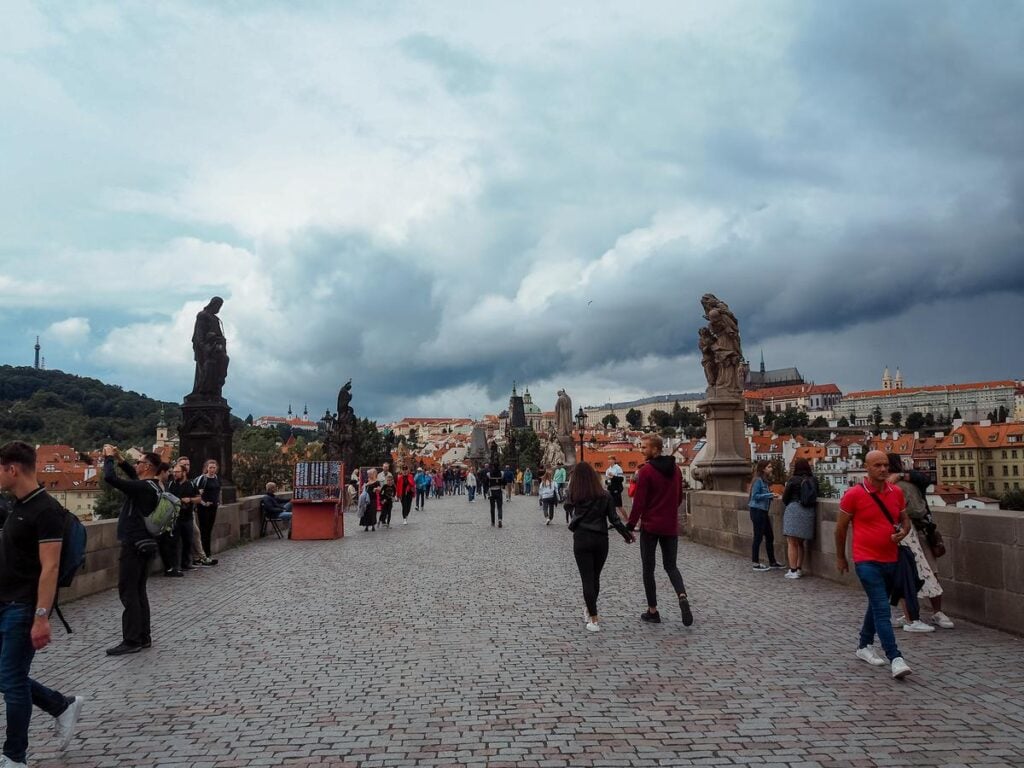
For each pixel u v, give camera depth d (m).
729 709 6.24
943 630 9.02
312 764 5.24
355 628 9.59
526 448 127.19
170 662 8.03
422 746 5.54
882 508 7.41
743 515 16.73
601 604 10.97
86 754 5.49
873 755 5.26
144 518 8.69
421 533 24.25
